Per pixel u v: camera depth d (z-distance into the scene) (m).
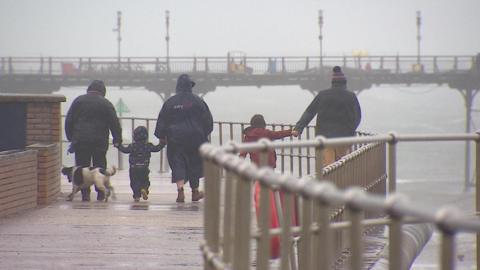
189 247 34.88
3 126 47.69
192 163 49.19
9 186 44.25
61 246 34.94
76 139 49.03
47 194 48.72
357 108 48.38
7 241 36.09
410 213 9.99
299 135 48.56
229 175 16.75
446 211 9.55
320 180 24.02
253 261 30.75
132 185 49.66
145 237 37.34
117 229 39.53
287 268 15.94
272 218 23.16
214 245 17.45
